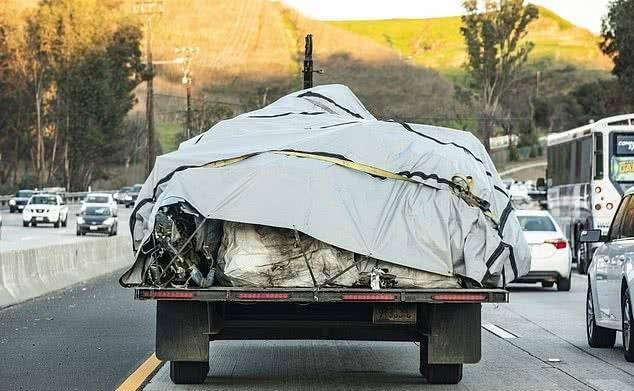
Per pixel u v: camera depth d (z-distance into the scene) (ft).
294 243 78.59
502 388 85.92
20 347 110.22
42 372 92.99
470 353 81.25
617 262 104.12
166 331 81.41
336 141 81.87
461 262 79.00
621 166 241.96
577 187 262.88
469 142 86.74
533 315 147.95
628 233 105.60
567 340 119.65
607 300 107.34
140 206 82.53
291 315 83.56
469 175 80.48
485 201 80.18
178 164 82.38
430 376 86.74
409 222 78.74
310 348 110.32
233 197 78.23
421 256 78.13
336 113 97.55
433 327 81.35
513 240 81.35
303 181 79.30
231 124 90.63
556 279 188.96
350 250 77.36
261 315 83.56
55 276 184.85
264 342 114.93
